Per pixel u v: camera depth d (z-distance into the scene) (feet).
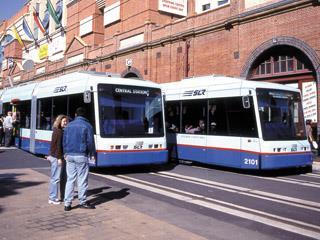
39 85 62.08
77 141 25.70
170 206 28.17
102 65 117.29
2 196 29.63
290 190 35.47
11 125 73.72
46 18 179.93
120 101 44.34
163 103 47.57
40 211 25.23
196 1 96.02
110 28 119.65
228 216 25.68
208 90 50.70
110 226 21.95
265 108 44.65
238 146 45.62
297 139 46.55
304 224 24.09
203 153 50.42
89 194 31.58
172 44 89.15
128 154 43.47
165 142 46.70
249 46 69.92
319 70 58.75
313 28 59.72
